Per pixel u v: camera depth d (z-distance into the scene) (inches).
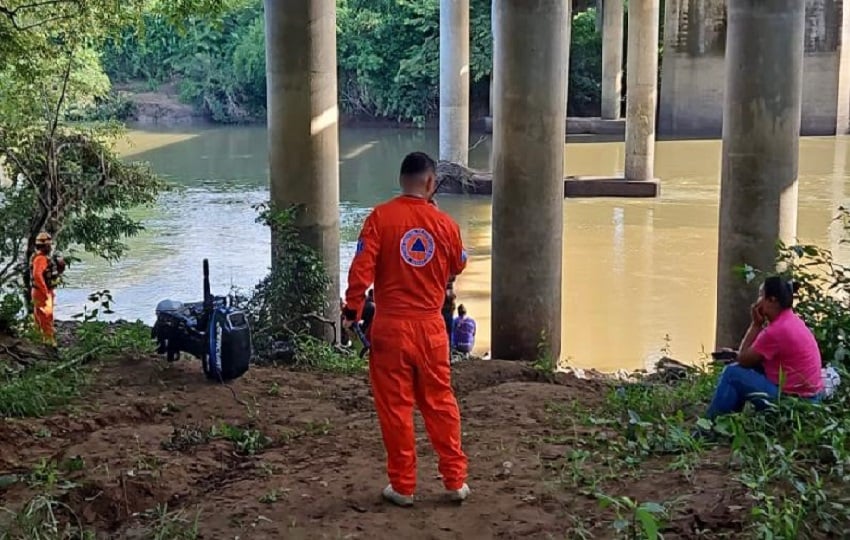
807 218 1095.6
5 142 679.7
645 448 298.2
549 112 565.0
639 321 751.1
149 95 2493.8
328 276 605.3
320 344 547.8
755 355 309.9
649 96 1284.4
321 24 601.6
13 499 268.1
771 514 219.1
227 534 242.2
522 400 403.9
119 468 296.4
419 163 247.8
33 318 571.8
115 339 494.6
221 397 401.1
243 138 2059.5
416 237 243.6
